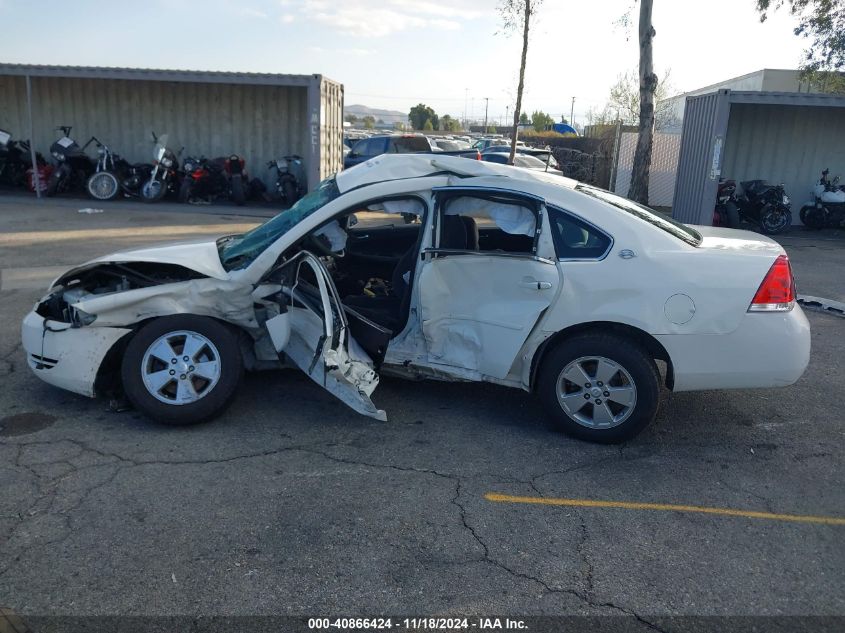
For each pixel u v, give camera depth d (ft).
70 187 58.59
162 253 16.28
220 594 10.01
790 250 44.34
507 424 16.06
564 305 14.62
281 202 58.70
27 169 58.34
